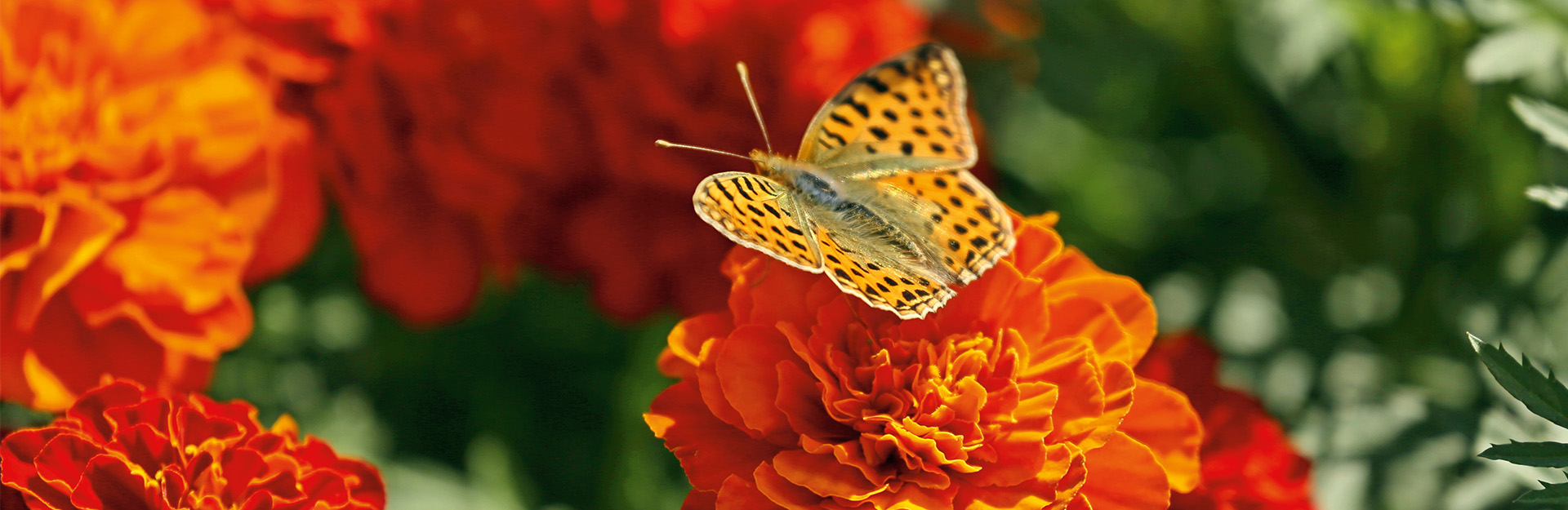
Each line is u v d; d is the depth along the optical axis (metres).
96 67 0.42
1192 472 0.38
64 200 0.41
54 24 0.41
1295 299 0.49
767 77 0.44
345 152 0.43
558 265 0.45
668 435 0.38
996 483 0.37
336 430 0.46
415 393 0.47
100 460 0.37
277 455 0.38
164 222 0.42
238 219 0.42
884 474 0.37
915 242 0.39
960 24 0.47
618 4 0.43
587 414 0.48
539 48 0.43
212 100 0.42
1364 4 0.46
